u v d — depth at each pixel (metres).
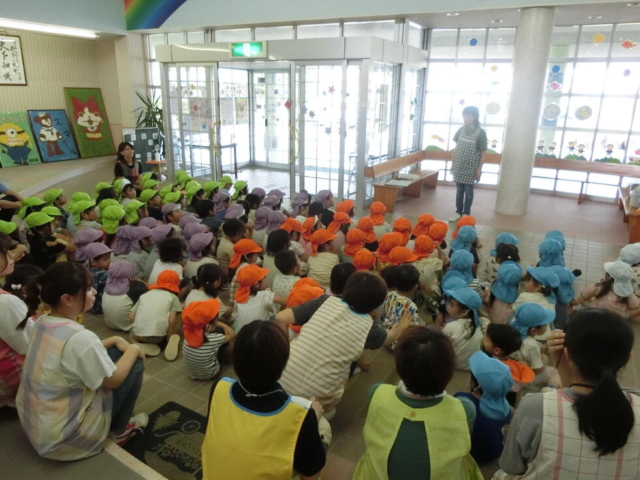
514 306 3.00
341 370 2.07
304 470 1.32
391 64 7.02
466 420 1.42
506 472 1.37
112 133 10.14
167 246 3.39
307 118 7.08
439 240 4.02
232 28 8.33
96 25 8.59
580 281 4.38
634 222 5.15
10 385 2.01
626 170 7.02
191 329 2.56
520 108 6.27
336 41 6.37
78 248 3.74
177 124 8.52
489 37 7.82
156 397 2.55
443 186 8.77
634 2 5.56
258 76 9.56
